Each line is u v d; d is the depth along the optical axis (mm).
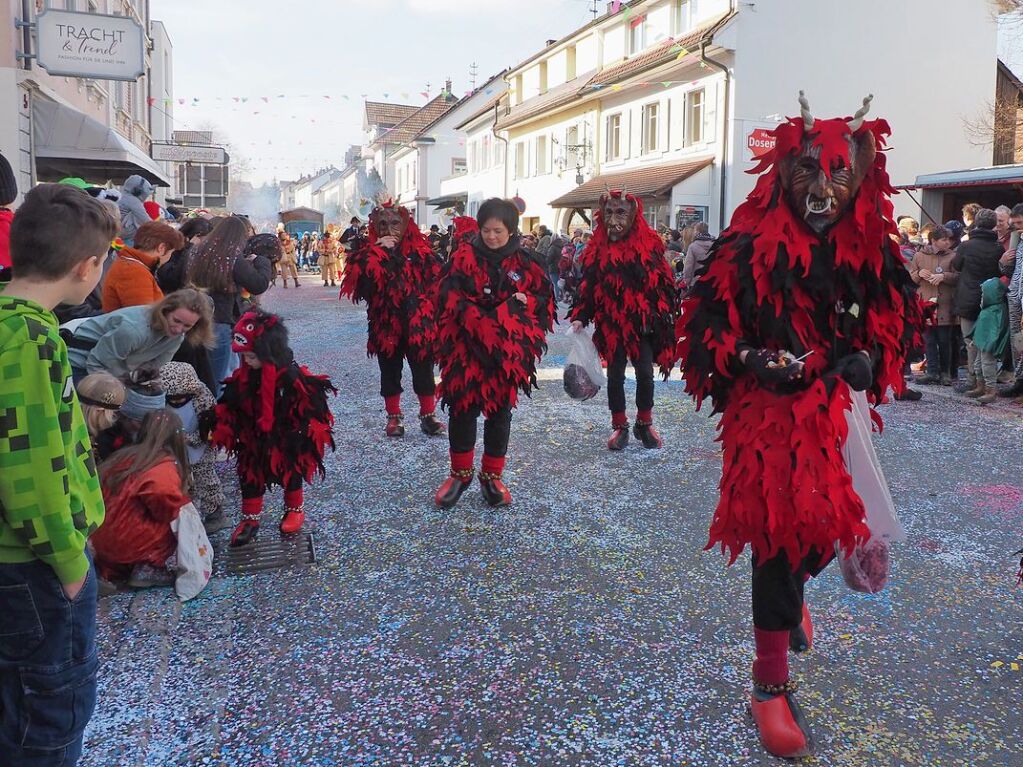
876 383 2492
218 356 5395
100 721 2619
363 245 6066
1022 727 2572
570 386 5973
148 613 3355
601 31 27031
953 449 5848
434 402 6312
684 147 21906
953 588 3566
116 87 19812
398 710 2676
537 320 4555
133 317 3736
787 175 2277
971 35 22000
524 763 2406
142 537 3479
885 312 2406
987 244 7648
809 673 2887
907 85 21688
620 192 5504
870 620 3279
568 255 16812
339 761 2420
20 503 1714
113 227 1964
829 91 20938
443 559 3906
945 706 2688
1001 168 14117
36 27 11062
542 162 30906
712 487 4988
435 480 5156
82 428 1948
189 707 2697
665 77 22031
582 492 4906
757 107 20297
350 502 4738
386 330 6043
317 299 19562
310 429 4043
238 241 5371
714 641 3115
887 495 2488
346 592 3549
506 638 3141
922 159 22109
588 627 3223
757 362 2289
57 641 1831
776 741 2410
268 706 2703
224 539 4156
